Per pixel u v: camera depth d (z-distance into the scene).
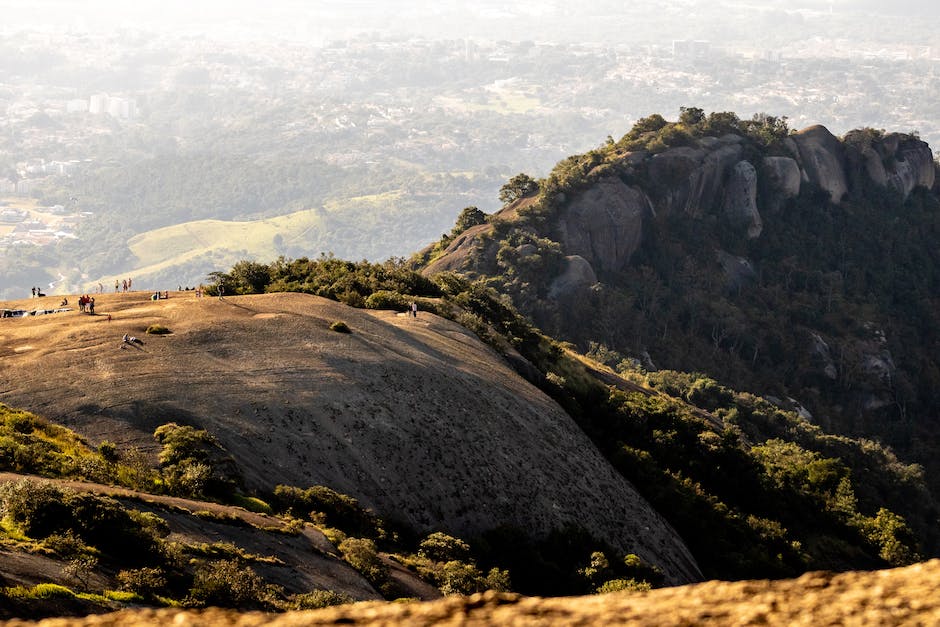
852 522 92.94
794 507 92.69
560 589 56.28
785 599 13.34
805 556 79.12
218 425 55.75
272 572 40.56
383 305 89.50
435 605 13.73
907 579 13.39
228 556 39.53
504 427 68.50
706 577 69.56
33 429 49.38
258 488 52.38
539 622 13.23
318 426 59.00
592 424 88.75
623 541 65.69
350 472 57.09
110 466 47.03
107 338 63.66
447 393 68.19
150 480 47.16
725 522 77.94
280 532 44.72
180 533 40.47
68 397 55.00
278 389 60.97
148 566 34.94
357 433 59.94
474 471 62.19
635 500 71.75
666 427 93.88
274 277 98.94
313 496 52.25
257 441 55.84
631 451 81.69
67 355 60.31
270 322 70.00
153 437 52.69
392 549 51.88
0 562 30.39
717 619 13.09
